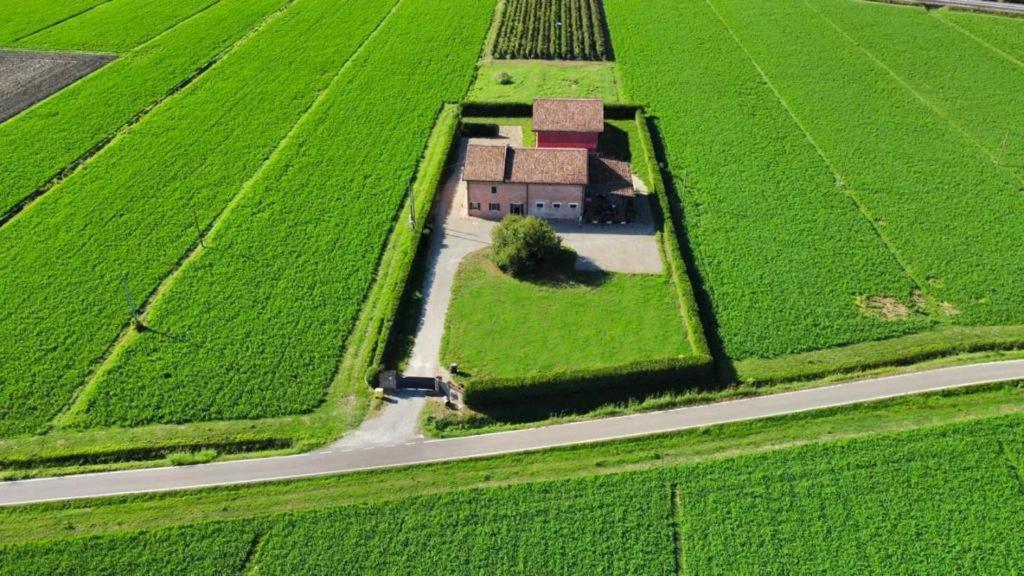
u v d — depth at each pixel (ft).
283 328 204.95
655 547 152.87
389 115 311.27
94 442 173.78
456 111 316.81
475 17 413.39
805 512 158.71
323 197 258.98
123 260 230.07
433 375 192.75
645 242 241.14
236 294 216.74
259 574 148.56
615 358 197.16
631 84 338.95
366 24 402.52
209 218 248.73
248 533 155.02
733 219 249.75
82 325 206.28
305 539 154.20
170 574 148.87
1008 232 242.58
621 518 158.10
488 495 161.89
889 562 150.00
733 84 339.57
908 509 159.12
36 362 194.90
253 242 237.25
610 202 253.03
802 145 292.20
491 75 350.43
